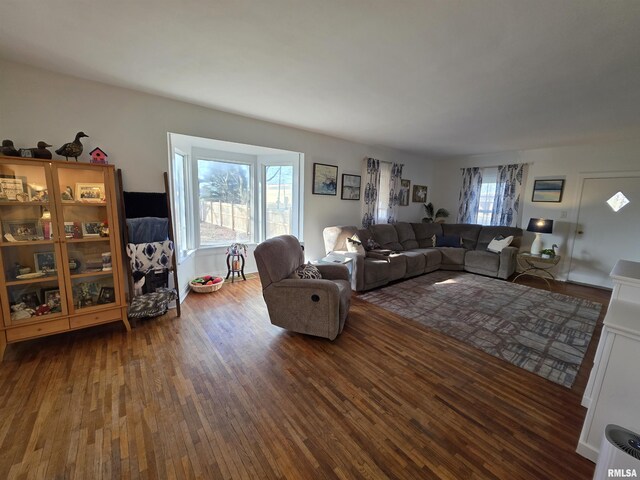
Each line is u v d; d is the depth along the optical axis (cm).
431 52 187
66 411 160
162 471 126
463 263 510
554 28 156
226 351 228
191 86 254
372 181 510
